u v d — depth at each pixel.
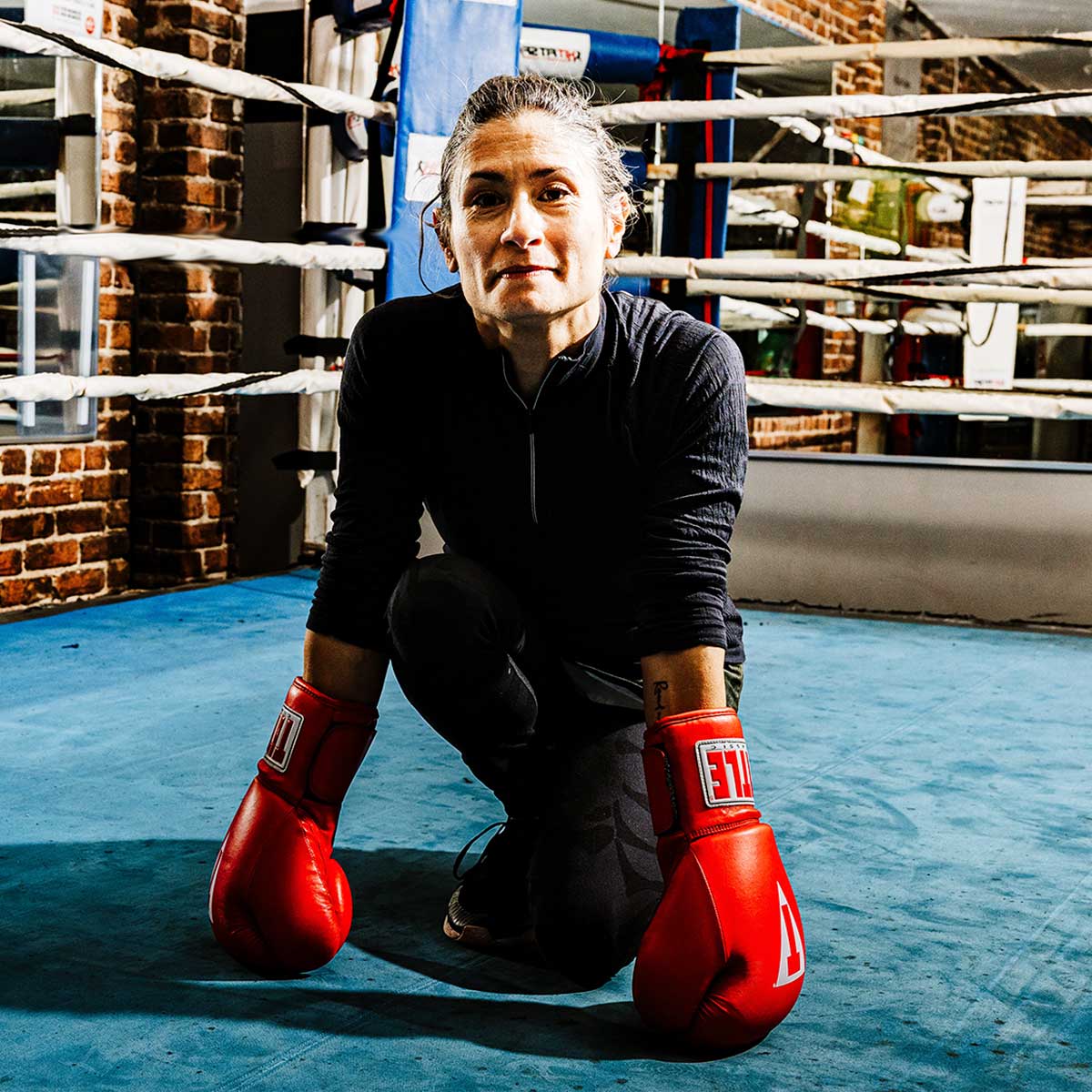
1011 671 3.10
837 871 1.81
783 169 3.99
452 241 1.41
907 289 3.94
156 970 1.48
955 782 2.23
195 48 3.93
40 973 1.47
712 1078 1.27
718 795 1.34
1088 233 10.05
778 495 3.86
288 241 4.17
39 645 3.17
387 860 1.83
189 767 2.24
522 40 4.01
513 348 1.38
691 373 1.41
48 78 3.80
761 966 1.29
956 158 8.23
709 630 1.37
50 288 3.80
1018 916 1.67
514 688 1.47
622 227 1.42
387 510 1.51
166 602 3.76
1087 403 3.52
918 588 3.74
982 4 6.98
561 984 1.48
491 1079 1.26
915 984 1.47
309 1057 1.29
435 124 3.70
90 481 3.95
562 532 1.48
